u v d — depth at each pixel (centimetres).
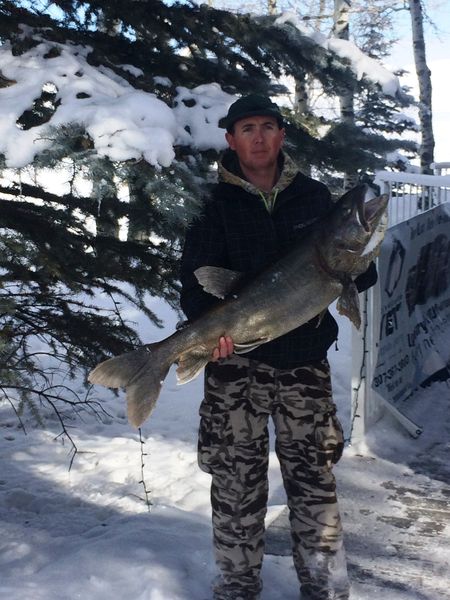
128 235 341
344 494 394
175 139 327
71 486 464
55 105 323
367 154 436
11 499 439
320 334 254
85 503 438
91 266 358
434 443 472
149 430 575
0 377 367
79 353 402
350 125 441
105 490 454
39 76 320
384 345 488
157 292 381
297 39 421
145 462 502
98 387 679
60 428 577
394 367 507
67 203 351
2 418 594
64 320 389
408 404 524
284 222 254
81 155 291
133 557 308
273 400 257
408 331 540
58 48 351
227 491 257
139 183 299
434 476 421
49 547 350
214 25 414
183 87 379
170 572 296
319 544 256
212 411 258
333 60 431
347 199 224
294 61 429
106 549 316
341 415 595
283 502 402
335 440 258
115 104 310
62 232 348
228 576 259
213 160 356
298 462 257
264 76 439
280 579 300
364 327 462
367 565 317
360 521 362
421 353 562
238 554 258
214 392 257
